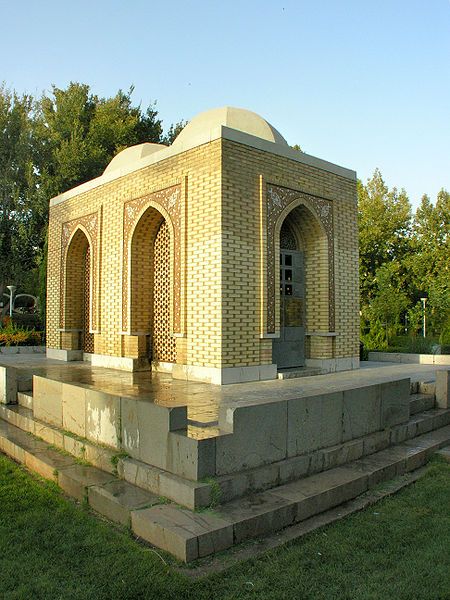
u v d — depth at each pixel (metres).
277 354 10.43
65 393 6.62
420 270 33.06
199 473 4.52
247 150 9.33
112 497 4.73
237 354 8.95
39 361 13.30
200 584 3.56
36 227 24.30
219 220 8.81
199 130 10.48
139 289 11.09
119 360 11.20
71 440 6.21
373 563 3.95
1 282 24.66
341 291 11.23
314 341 11.01
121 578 3.66
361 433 6.28
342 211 11.37
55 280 14.19
